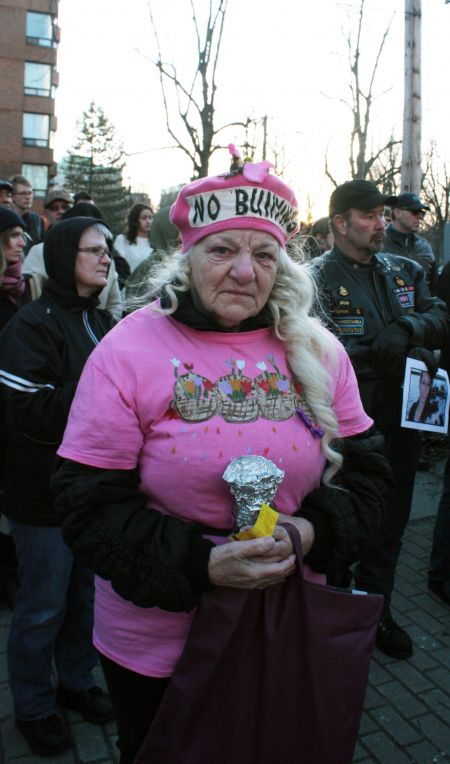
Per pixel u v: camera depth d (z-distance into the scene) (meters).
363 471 1.59
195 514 1.37
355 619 1.37
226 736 1.33
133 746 1.48
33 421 2.08
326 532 1.44
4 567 3.28
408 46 8.51
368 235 2.74
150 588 1.29
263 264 1.39
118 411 1.34
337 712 1.35
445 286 3.43
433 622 3.26
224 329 1.44
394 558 2.99
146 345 1.37
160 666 1.41
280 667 1.32
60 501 1.37
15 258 2.87
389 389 2.83
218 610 1.31
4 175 36.81
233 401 1.37
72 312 2.28
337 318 2.75
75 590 2.44
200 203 1.34
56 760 2.32
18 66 36.00
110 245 2.68
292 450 1.40
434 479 5.23
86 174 53.78
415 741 2.47
